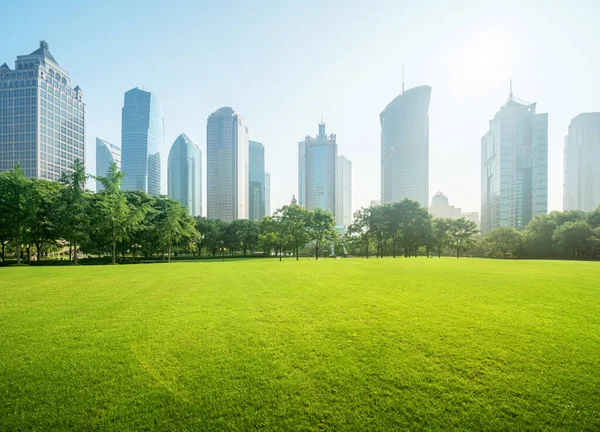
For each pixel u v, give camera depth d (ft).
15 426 12.76
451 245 211.41
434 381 16.10
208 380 16.22
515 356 18.95
